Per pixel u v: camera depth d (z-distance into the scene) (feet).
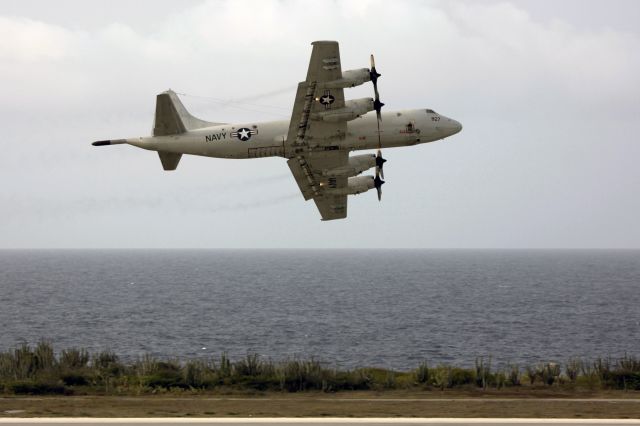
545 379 419.13
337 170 605.31
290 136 583.99
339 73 549.95
